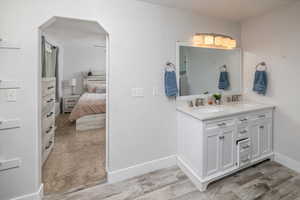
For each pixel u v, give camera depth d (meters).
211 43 2.15
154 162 2.08
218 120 1.79
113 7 1.74
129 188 1.76
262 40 2.30
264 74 2.27
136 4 1.86
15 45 1.43
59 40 4.93
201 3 1.95
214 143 1.79
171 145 2.18
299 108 1.96
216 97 2.38
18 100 1.47
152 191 1.71
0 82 1.40
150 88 2.01
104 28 1.71
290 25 1.98
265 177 1.91
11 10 1.40
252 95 2.51
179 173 2.03
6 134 1.45
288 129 2.08
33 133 1.53
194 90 2.31
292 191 1.67
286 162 2.11
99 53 5.79
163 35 2.03
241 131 1.98
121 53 1.82
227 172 1.86
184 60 2.21
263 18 2.27
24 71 1.47
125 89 1.87
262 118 2.14
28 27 1.45
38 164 1.58
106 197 1.63
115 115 1.84
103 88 5.17
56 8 1.51
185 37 2.16
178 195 1.65
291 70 2.01
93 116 3.78
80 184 1.83
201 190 1.71
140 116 1.97
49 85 2.42
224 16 2.34
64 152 2.61
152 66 2.00
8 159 1.46
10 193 1.48
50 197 1.63
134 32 1.87
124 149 1.91
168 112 2.14
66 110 5.36
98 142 3.03
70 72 5.57
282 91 2.12
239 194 1.65
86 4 1.62
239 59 2.60
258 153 2.14
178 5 2.00
